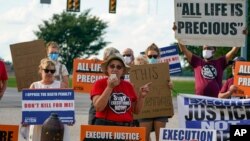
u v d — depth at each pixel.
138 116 13.55
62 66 14.39
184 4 13.80
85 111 28.41
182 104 12.56
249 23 39.31
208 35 13.83
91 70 16.78
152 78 13.52
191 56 14.72
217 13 13.81
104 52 11.78
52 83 12.80
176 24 13.83
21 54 14.77
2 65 14.07
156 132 13.74
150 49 14.85
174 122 22.59
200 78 14.68
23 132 12.98
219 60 14.75
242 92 15.16
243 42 13.87
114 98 11.44
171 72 18.48
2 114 25.27
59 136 11.16
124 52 15.55
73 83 16.84
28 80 14.83
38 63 14.78
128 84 11.58
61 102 11.77
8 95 41.50
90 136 11.15
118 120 11.45
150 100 13.58
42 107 11.77
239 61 15.20
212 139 11.45
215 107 12.52
